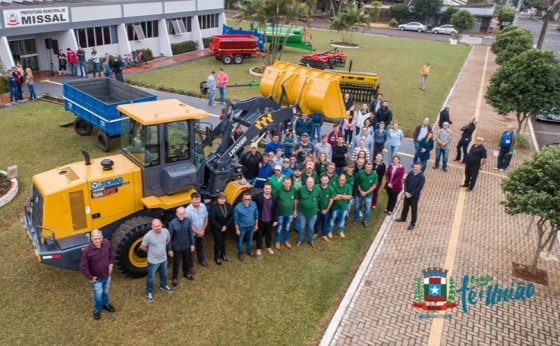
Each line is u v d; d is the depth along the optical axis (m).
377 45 42.88
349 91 22.41
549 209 8.49
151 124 8.16
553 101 15.67
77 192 7.87
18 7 21.75
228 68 28.66
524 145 17.53
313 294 8.48
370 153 13.47
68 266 7.86
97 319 7.51
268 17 27.28
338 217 10.61
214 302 8.09
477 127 19.69
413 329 7.67
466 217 11.75
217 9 35.78
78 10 24.62
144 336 7.22
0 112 17.86
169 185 8.62
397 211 11.98
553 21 84.06
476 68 34.25
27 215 8.52
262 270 9.13
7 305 7.76
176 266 8.30
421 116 20.39
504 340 7.53
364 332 7.55
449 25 57.22
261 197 9.38
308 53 35.88
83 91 16.08
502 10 62.06
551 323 7.98
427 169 14.87
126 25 28.25
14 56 23.59
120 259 8.14
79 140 15.38
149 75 25.70
